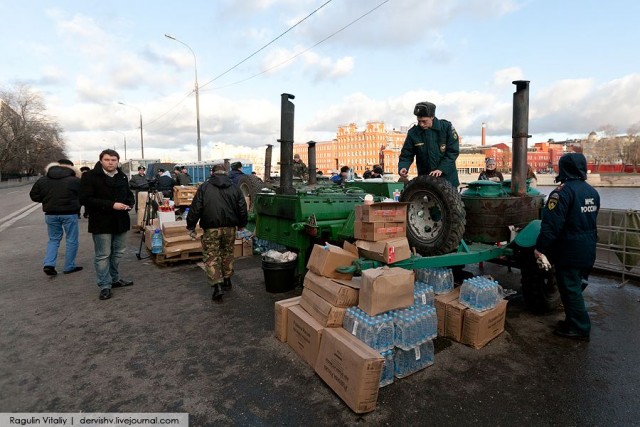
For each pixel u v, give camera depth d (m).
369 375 2.41
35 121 69.56
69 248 5.94
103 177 4.61
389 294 2.82
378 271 2.91
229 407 2.53
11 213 16.05
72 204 5.84
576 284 3.55
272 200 5.73
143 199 10.15
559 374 2.97
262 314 4.22
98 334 3.69
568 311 3.61
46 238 9.30
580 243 3.41
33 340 3.55
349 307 3.00
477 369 3.05
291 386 2.78
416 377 2.93
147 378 2.89
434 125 4.55
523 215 4.34
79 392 2.71
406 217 3.85
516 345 3.48
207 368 3.04
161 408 2.52
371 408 2.48
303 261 5.22
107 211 4.66
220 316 4.16
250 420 2.39
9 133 66.12
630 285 5.34
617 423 2.38
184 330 3.79
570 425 2.36
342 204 5.62
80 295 4.87
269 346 3.43
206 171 21.89
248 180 10.32
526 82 4.20
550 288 4.29
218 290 4.62
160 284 5.37
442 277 3.85
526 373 2.98
